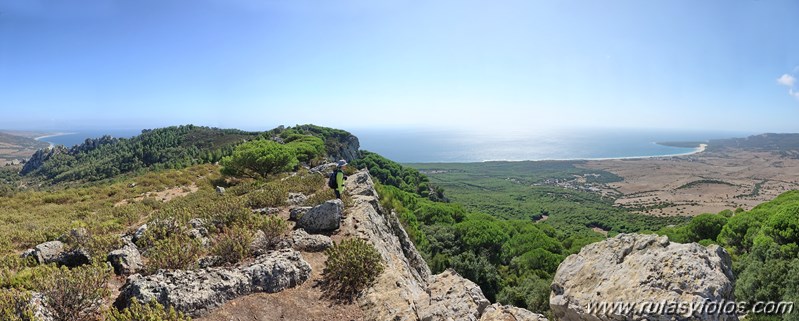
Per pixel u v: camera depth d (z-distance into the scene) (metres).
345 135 118.00
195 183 37.47
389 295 9.24
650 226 104.06
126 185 36.38
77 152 161.50
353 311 8.78
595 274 7.65
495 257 47.62
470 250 44.75
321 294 9.47
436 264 36.41
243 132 141.62
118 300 8.11
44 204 29.47
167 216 14.74
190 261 10.18
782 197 54.88
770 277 22.89
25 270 9.27
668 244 7.36
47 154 157.00
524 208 130.88
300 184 24.67
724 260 7.13
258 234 12.30
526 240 53.38
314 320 8.35
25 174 151.25
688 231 50.72
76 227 13.27
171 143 126.31
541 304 30.75
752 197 161.00
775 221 31.05
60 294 7.32
